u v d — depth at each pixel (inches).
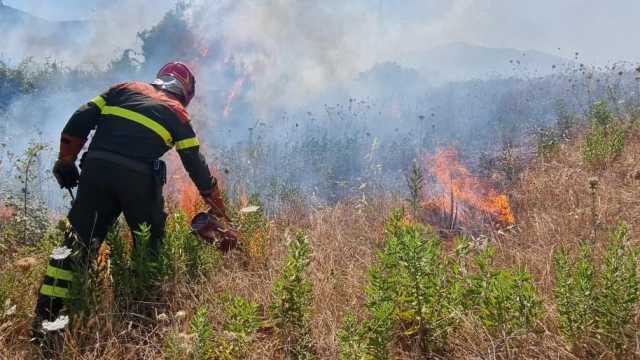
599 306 95.4
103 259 134.3
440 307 105.0
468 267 129.0
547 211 175.9
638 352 90.8
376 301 103.8
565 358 94.7
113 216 129.6
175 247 129.1
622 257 97.7
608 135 237.5
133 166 123.3
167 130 127.3
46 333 109.0
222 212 136.6
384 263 109.2
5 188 184.7
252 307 104.0
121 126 125.0
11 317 113.6
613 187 185.8
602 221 153.3
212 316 120.5
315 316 117.3
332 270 138.4
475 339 101.7
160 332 111.9
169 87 136.0
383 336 95.4
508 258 141.3
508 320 95.9
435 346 104.0
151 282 123.9
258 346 108.4
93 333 109.7
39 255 137.9
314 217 197.0
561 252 108.7
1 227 159.8
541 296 110.7
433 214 187.5
